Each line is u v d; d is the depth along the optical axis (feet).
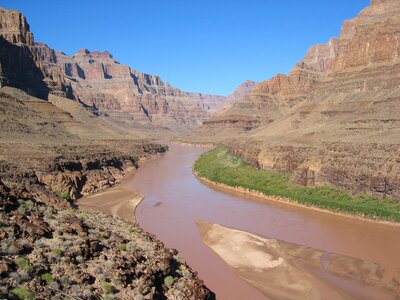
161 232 162.91
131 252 97.40
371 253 141.08
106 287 78.89
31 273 73.26
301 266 130.00
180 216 187.73
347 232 164.96
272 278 122.52
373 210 182.39
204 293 95.45
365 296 110.52
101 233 101.71
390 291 112.98
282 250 143.54
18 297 65.10
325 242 153.17
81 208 190.39
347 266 129.59
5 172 179.11
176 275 98.78
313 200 207.10
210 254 140.67
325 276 123.03
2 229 83.46
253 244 149.38
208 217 187.21
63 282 75.31
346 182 209.67
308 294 112.47
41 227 90.07
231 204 214.07
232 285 117.50
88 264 85.30
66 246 86.38
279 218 187.01
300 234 163.02
